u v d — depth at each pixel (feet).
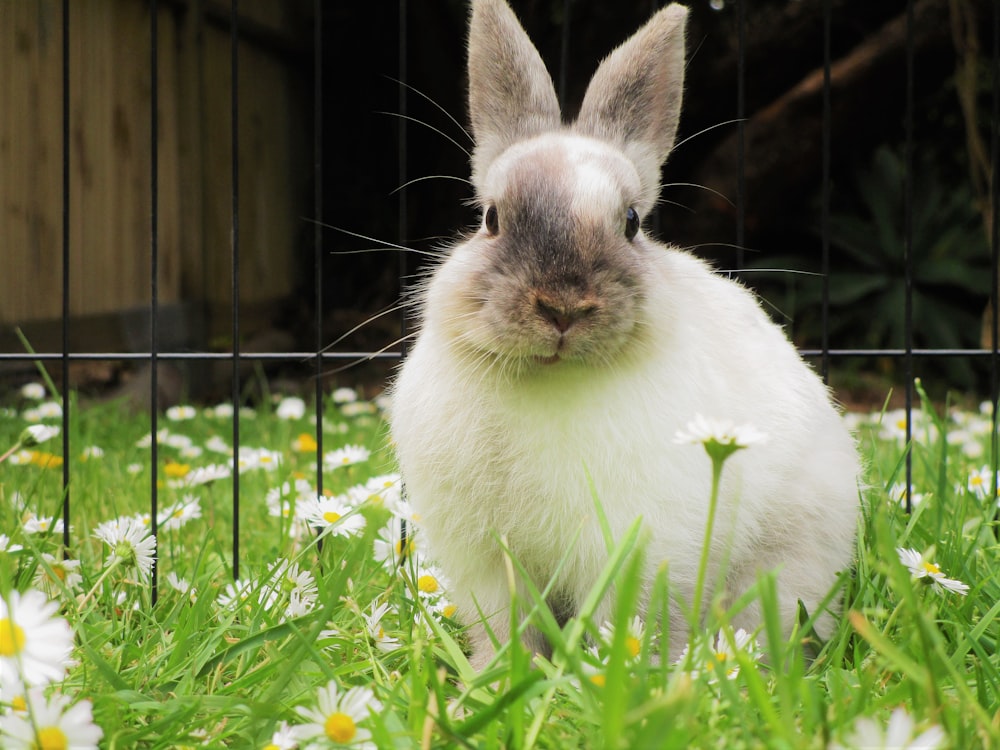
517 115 1.75
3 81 3.51
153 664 1.40
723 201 5.28
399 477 1.87
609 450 1.44
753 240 5.86
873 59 5.03
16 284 3.59
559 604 1.59
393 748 1.10
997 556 1.69
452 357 1.51
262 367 4.76
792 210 5.87
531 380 1.45
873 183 5.90
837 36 5.23
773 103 5.23
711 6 5.08
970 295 6.00
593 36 5.12
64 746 1.09
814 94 5.10
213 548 1.95
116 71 4.09
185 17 4.50
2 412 3.10
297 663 1.24
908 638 1.30
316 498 1.84
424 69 5.69
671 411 1.45
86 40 3.91
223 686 1.37
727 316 1.66
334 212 5.82
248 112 5.06
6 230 3.53
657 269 1.56
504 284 1.43
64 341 1.86
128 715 1.26
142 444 2.68
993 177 1.99
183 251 4.51
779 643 1.12
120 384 3.98
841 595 1.62
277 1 5.24
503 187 1.54
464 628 1.49
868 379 5.60
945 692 1.29
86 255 3.93
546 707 1.14
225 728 1.24
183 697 1.27
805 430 1.64
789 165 5.25
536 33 5.20
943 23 4.97
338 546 1.85
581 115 1.79
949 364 5.59
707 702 1.17
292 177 5.56
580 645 1.31
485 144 1.76
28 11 3.62
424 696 1.24
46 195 3.73
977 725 1.14
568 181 1.51
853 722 1.13
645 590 1.44
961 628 1.40
